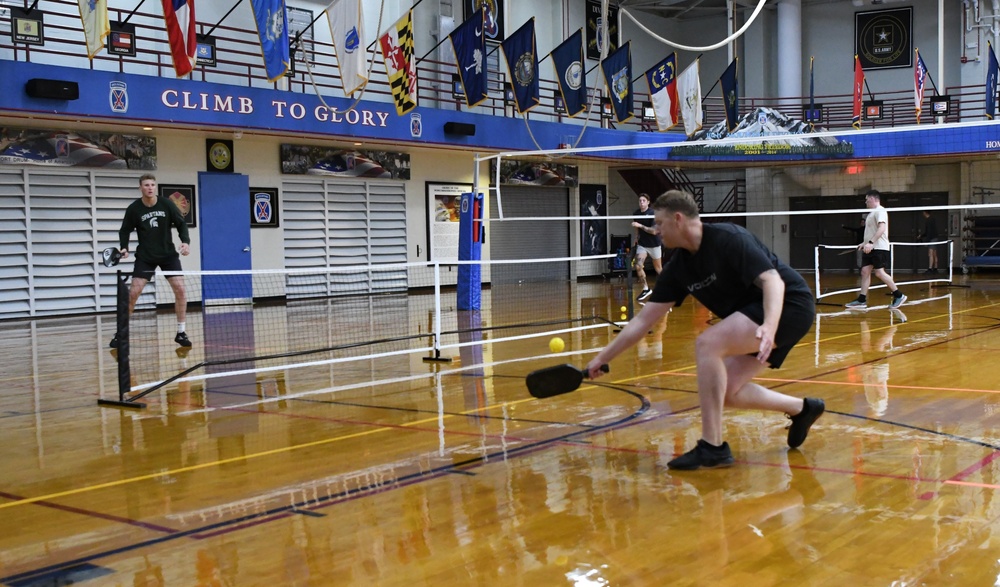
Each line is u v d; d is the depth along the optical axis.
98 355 8.86
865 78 25.27
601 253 23.56
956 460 3.85
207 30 16.28
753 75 25.91
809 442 4.25
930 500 3.26
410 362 7.72
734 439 4.33
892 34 24.89
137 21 15.42
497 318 11.91
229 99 14.73
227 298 15.50
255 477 3.86
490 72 21.17
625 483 3.59
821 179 24.23
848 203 24.69
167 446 4.55
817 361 7.04
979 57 23.27
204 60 14.38
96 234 14.88
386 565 2.73
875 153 21.55
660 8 25.38
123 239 8.95
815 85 25.88
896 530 2.94
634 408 5.22
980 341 8.23
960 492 3.36
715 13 26.48
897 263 24.36
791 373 6.43
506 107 20.22
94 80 13.24
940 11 22.09
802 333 3.79
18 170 14.00
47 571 2.75
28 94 12.68
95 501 3.54
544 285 20.36
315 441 4.57
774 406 3.98
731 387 3.89
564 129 20.23
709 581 2.54
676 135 21.94
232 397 6.10
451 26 20.06
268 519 3.23
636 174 24.84
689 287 3.84
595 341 8.86
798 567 2.63
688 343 8.60
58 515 3.35
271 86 17.19
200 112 14.40
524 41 16.30
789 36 25.12
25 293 14.20
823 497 3.33
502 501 3.38
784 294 3.73
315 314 13.45
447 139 18.02
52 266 14.43
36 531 3.16
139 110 13.72
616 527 3.04
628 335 3.91
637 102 25.66
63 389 6.63
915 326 9.65
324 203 17.83
